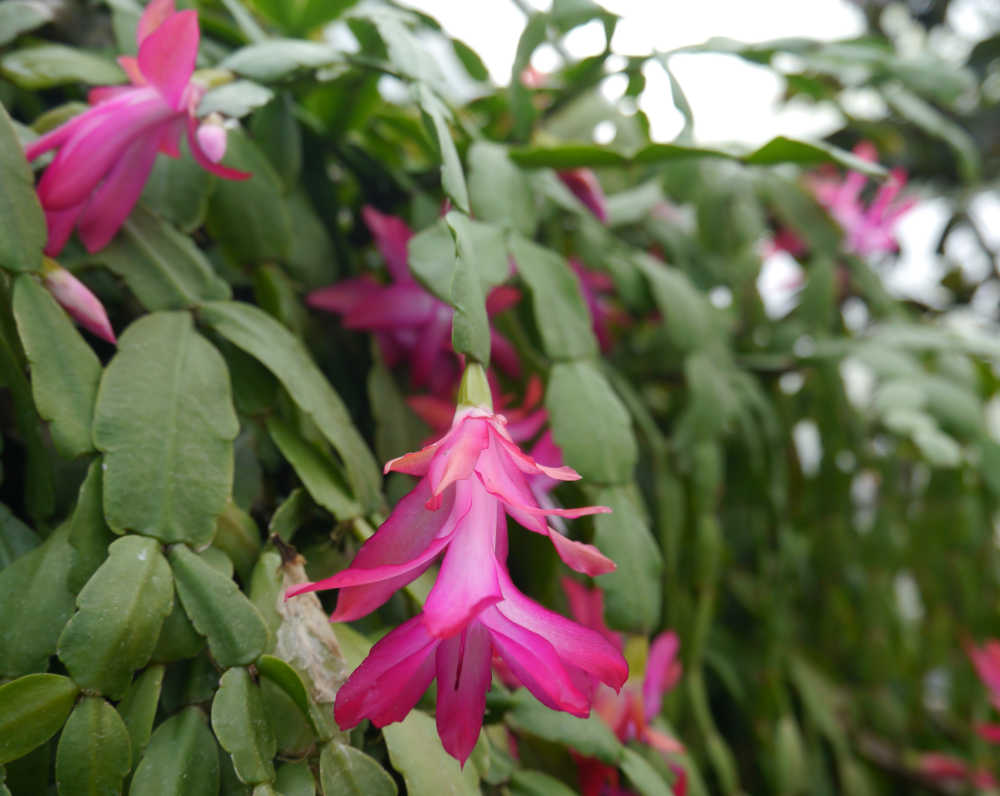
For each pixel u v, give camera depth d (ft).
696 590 1.00
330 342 0.82
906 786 1.24
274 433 0.63
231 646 0.52
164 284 0.64
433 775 0.54
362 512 0.64
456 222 0.58
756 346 1.21
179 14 0.58
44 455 0.57
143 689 0.52
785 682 1.17
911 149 1.57
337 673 0.55
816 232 1.21
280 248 0.73
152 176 0.69
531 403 0.75
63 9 0.78
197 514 0.55
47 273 0.57
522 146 0.89
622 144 1.25
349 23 0.80
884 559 1.17
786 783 1.03
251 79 0.70
